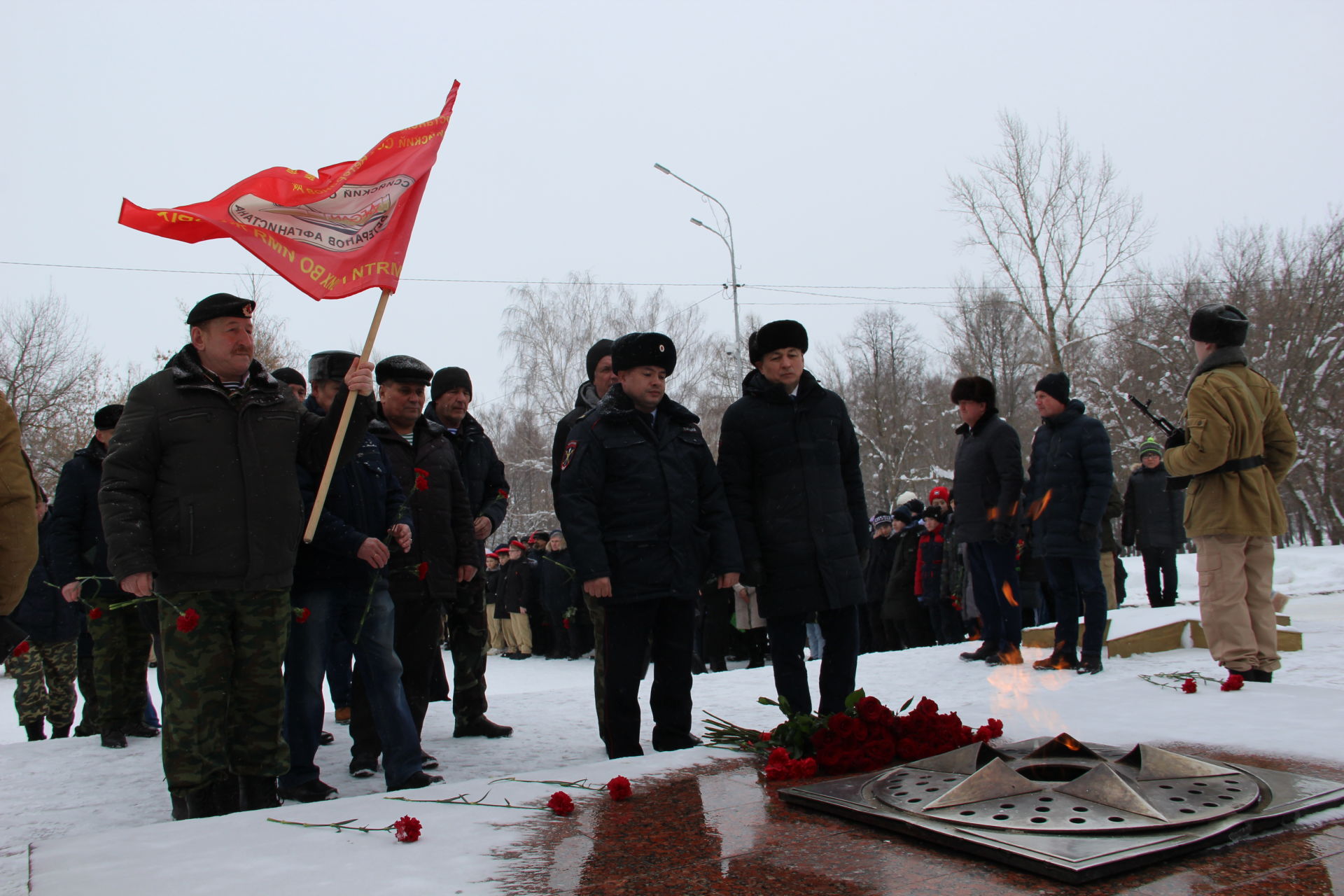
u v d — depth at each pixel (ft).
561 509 13.57
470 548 16.37
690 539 13.73
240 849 7.28
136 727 18.85
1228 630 16.40
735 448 14.38
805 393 14.37
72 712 22.58
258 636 11.48
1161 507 34.04
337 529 12.90
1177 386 96.99
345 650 20.10
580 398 16.84
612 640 13.47
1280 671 18.85
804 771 9.00
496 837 7.43
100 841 7.59
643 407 13.99
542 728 17.35
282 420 11.94
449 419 18.76
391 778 12.46
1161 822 6.45
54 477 86.69
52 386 86.43
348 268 12.14
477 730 16.87
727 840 7.11
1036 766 7.75
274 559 11.41
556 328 102.06
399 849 7.20
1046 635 23.34
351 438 12.30
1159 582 34.86
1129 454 99.81
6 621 10.13
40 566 21.89
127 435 10.98
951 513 31.17
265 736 11.57
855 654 14.15
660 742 13.73
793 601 13.76
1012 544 21.12
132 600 16.74
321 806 8.50
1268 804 7.07
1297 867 6.04
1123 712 11.37
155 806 12.91
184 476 11.07
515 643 45.62
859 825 7.32
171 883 6.51
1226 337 17.29
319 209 12.16
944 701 16.60
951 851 6.56
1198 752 9.18
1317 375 84.43
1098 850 6.09
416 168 12.70
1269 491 16.33
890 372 137.80
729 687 19.36
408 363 15.84
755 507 14.29
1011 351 116.16
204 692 10.98
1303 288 85.81
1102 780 7.00
